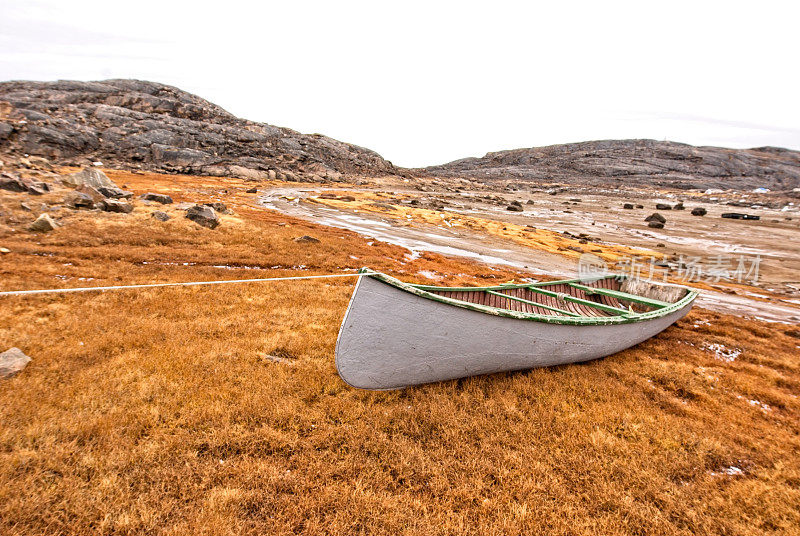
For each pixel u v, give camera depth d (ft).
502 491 15.90
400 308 20.43
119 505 13.78
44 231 61.41
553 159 626.64
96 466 15.53
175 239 67.05
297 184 266.77
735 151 595.06
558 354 27.27
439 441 18.83
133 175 210.59
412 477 16.48
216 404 20.22
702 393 26.35
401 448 17.84
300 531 13.60
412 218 147.02
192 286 41.96
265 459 16.80
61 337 27.25
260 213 120.06
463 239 111.55
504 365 25.40
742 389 27.99
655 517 15.02
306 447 17.58
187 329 29.89
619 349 32.71
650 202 272.51
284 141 361.51
